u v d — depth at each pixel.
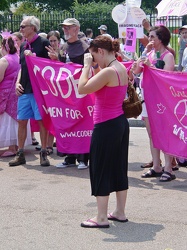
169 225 6.46
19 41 10.98
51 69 8.99
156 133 8.30
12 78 9.98
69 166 9.24
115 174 6.40
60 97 8.94
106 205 6.36
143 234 6.18
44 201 7.39
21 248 5.83
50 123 9.19
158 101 8.26
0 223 6.60
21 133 9.34
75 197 7.55
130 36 9.91
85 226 6.38
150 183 8.20
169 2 13.58
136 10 10.09
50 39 10.57
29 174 8.80
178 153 8.12
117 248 5.79
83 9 34.31
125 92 6.26
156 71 8.23
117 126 6.18
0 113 9.95
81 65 8.84
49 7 47.47
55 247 5.84
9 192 7.83
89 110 8.89
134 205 7.18
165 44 8.39
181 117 8.09
